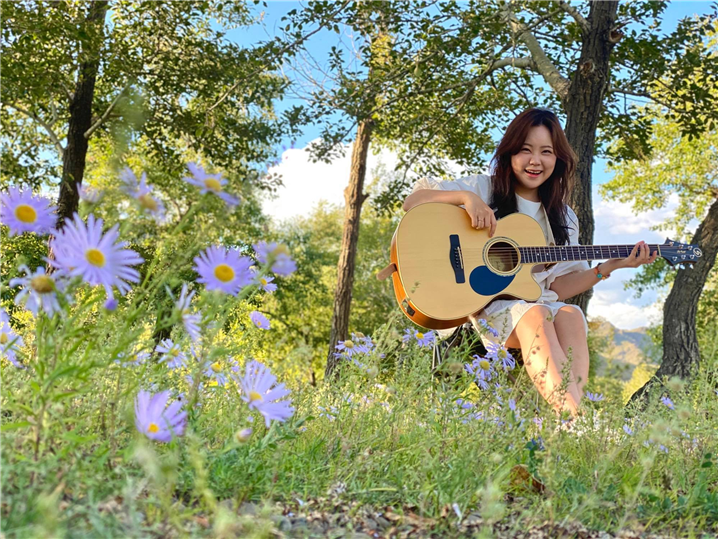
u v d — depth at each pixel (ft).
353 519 4.02
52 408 3.56
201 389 5.28
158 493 3.28
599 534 4.32
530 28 26.43
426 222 11.15
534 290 11.08
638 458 5.87
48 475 3.23
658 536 4.51
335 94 29.04
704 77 27.84
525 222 11.50
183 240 3.79
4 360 4.79
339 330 37.86
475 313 10.76
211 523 3.30
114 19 36.63
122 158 3.51
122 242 3.33
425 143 35.37
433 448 5.70
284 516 3.88
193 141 37.86
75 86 36.35
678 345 25.94
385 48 28.30
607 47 22.79
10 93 31.30
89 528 3.02
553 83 24.66
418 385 6.16
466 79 31.71
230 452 4.26
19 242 7.64
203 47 35.22
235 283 3.65
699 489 5.11
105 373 4.26
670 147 61.21
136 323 4.28
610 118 30.73
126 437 4.30
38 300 3.31
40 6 30.17
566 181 11.79
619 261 11.55
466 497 4.46
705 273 26.02
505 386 6.50
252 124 33.37
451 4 26.53
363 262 89.04
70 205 32.55
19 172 36.42
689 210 63.46
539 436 5.60
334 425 5.82
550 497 4.39
